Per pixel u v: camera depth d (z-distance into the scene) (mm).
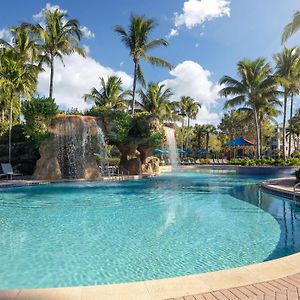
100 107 25453
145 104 39156
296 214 10250
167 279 3988
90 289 3715
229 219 9539
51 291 3660
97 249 6688
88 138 23078
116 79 39844
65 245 6953
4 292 3633
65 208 11344
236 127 68625
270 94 33406
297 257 4746
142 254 6383
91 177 22312
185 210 11023
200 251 6570
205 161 46875
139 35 29453
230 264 5859
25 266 5699
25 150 25266
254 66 33469
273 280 3959
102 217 9836
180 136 60812
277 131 74375
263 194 14945
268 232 8023
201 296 3555
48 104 21906
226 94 34594
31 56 29703
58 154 22125
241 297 3527
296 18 19094
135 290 3688
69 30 29000
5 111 33969
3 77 23641
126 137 25000
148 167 28734
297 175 16562
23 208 11281
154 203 12523
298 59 31516
